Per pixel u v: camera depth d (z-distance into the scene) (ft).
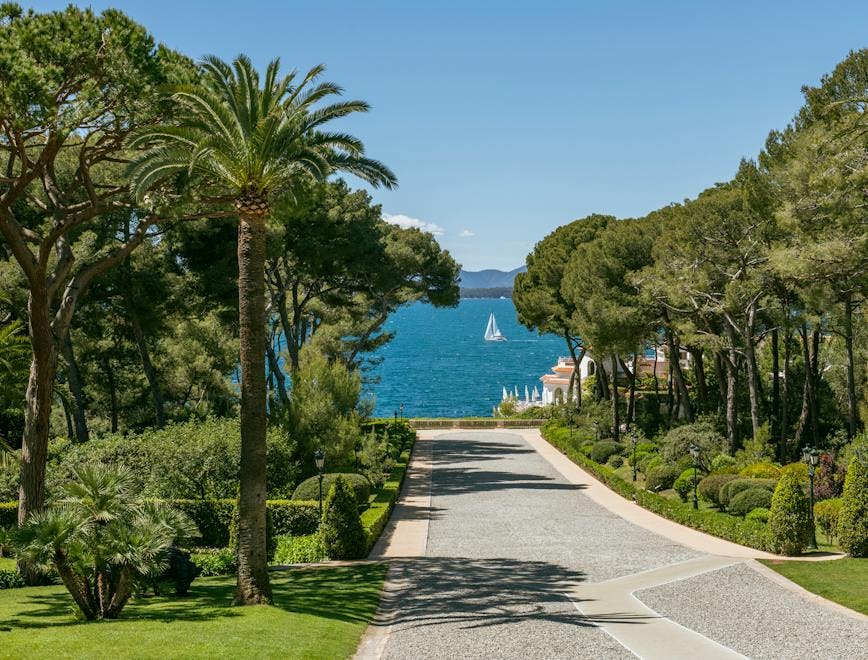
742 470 90.74
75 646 32.27
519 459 138.82
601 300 127.54
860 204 77.71
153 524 39.73
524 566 60.85
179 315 115.75
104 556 38.29
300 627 39.60
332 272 127.65
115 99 51.39
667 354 153.48
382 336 176.35
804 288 90.02
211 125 51.44
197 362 140.77
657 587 52.31
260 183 50.55
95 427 133.39
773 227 100.12
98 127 54.34
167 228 82.58
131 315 101.81
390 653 37.11
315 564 63.98
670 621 43.32
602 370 180.55
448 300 160.04
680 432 104.32
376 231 129.08
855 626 42.14
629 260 129.80
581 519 84.53
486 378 452.76
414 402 346.54
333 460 98.73
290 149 51.88
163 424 108.47
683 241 113.19
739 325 116.78
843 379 124.77
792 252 82.64
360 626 41.78
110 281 95.81
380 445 107.96
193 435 81.97
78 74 49.42
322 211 116.78
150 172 51.72
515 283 192.75
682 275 109.29
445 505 94.43
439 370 503.61
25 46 46.85
